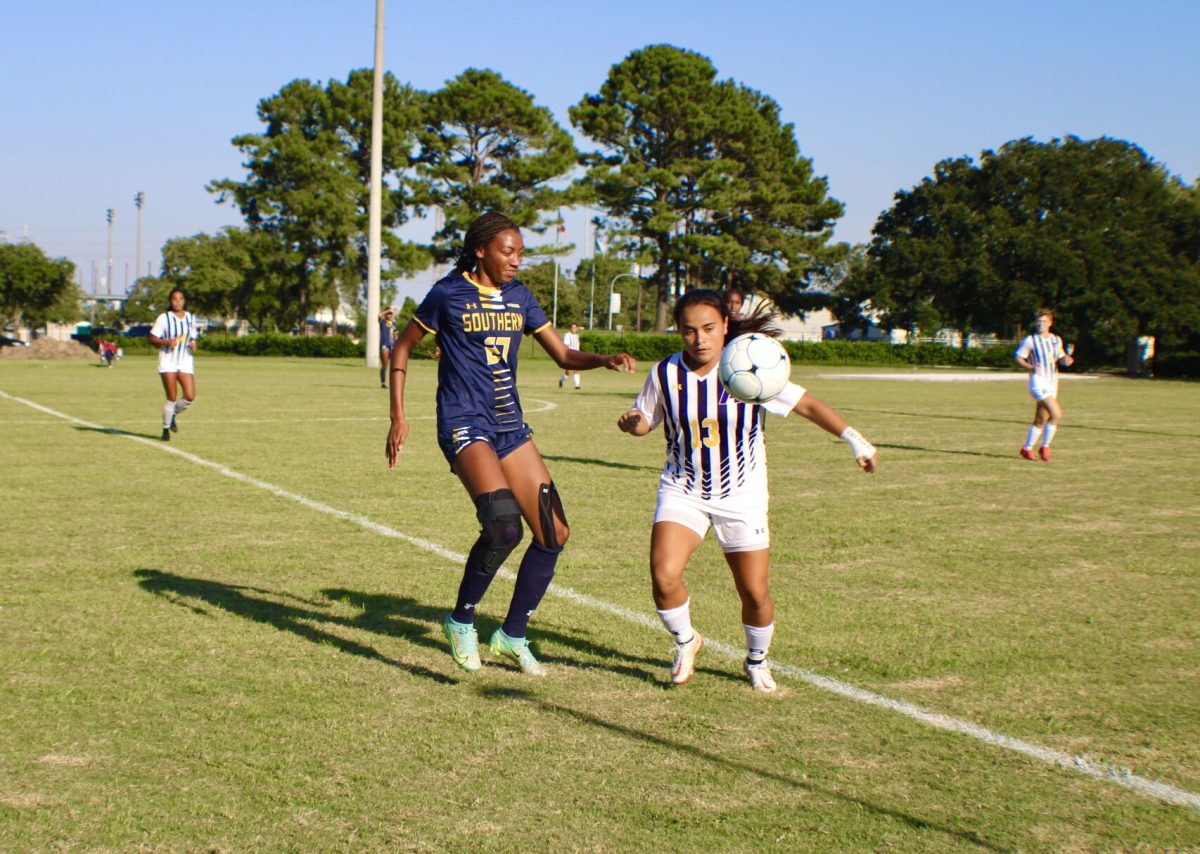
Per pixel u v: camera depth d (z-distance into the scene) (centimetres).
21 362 4194
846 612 582
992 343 7625
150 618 540
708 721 414
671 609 449
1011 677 474
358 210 6538
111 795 340
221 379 3002
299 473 1075
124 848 306
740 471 441
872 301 6662
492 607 577
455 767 366
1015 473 1202
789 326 9819
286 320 7219
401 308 7631
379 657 487
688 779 360
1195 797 354
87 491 936
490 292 474
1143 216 6206
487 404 473
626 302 11538
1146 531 845
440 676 462
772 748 388
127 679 448
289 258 6581
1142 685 467
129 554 688
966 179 6800
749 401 428
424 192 6353
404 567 668
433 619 552
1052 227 6106
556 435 1556
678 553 445
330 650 495
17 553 685
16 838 310
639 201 6525
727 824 327
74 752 373
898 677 471
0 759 366
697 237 6331
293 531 775
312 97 6525
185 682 446
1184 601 619
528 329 494
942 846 316
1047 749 392
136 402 1994
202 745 381
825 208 6800
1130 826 332
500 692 444
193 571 644
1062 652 513
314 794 343
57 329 8006
